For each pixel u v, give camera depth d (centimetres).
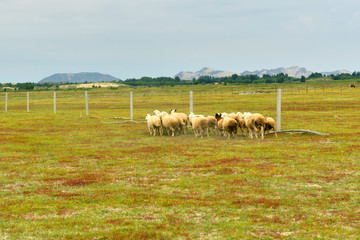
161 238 739
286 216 870
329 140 2014
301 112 4156
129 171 1406
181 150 1838
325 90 10731
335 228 788
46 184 1217
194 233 768
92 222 838
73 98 11238
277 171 1335
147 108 5803
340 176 1257
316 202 977
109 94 13462
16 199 1028
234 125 2203
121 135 2541
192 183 1197
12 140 2261
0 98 12062
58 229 794
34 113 4853
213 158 1614
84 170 1427
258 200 991
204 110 4756
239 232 768
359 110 4266
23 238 745
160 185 1188
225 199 1011
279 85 18838
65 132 2731
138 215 890
